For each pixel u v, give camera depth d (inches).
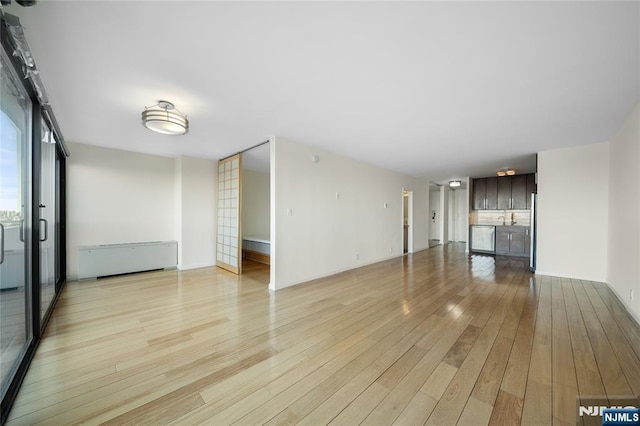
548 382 68.7
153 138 157.5
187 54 74.1
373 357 81.4
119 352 83.6
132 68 80.9
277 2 55.9
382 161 222.1
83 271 169.2
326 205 189.3
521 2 55.9
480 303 130.4
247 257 262.4
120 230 187.6
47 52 72.2
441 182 355.6
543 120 125.4
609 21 60.4
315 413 58.7
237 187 193.6
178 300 133.6
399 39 68.0
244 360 79.5
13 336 75.6
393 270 208.4
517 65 79.4
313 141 162.7
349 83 90.4
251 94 98.0
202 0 55.4
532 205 200.4
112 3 55.7
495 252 288.2
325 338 93.7
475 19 60.8
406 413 58.7
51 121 103.9
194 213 211.2
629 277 119.9
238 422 56.2
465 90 95.4
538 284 164.6
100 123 130.0
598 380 69.3
